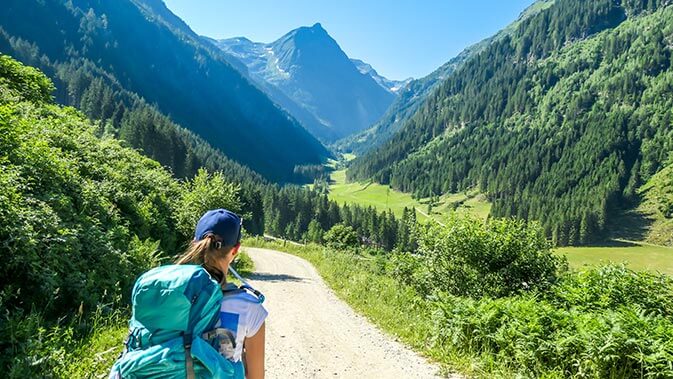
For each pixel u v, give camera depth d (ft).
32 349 16.65
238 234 8.36
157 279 7.08
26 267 22.24
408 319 34.81
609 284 34.40
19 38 586.86
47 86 80.38
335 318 37.06
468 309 28.50
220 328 7.33
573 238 517.55
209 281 7.34
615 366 21.09
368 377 23.16
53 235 25.22
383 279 56.70
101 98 458.91
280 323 34.68
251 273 67.92
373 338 30.71
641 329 22.65
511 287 41.91
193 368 6.76
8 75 73.00
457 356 25.82
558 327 24.66
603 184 618.03
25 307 21.67
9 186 25.36
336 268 71.97
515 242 42.91
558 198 633.61
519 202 639.35
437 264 44.98
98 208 38.47
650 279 34.22
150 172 72.74
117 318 24.39
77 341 20.57
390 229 444.55
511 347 24.48
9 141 33.09
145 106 600.80
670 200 554.46
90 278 26.11
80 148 53.36
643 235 522.47
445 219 46.50
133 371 6.75
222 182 72.69
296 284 56.75
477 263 43.16
